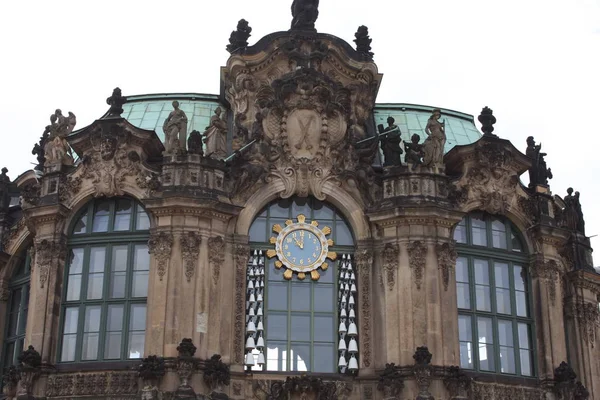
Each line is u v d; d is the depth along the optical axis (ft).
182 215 154.61
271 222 163.63
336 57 175.42
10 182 185.88
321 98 167.02
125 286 156.56
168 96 194.70
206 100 193.88
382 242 160.15
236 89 174.50
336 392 151.94
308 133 165.78
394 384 148.56
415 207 157.79
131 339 153.69
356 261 161.27
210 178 158.61
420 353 148.15
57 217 159.84
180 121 161.38
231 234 158.71
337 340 157.99
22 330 169.07
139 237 158.30
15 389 152.87
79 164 163.02
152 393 143.43
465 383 150.00
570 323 180.04
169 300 150.51
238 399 150.82
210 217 155.84
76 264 160.35
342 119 167.22
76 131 168.55
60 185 162.09
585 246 185.68
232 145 169.27
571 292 181.37
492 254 167.12
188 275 152.05
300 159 164.66
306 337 157.89
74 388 150.10
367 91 177.17
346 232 164.35
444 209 158.61
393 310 155.22
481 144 169.07
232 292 156.15
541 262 168.96
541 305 167.02
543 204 172.24
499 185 169.78
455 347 154.20
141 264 157.69
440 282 156.56
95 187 161.58
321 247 162.40
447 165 170.30
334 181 164.55
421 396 146.00
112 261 158.51
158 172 160.45
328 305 160.15
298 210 164.96
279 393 150.20
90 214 162.30
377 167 168.04
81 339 154.71
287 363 155.94
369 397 153.07
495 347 161.99
